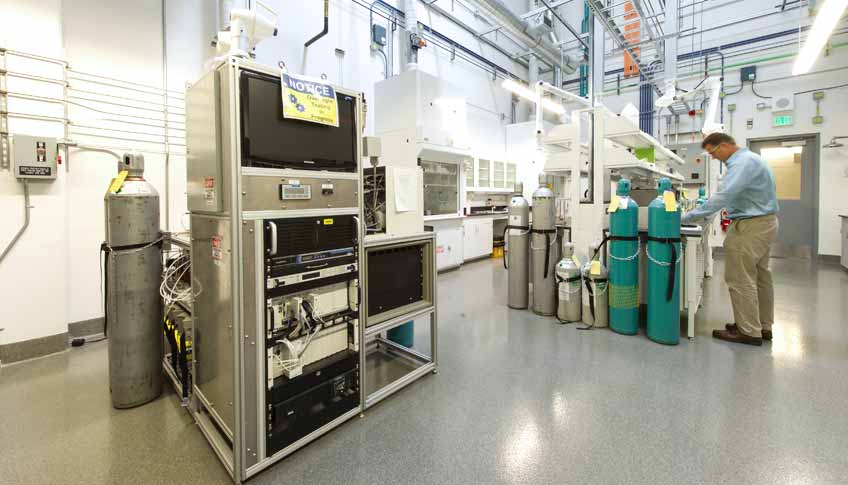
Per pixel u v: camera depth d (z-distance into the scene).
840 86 5.25
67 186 2.50
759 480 1.28
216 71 1.27
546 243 3.09
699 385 1.94
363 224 1.69
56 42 2.35
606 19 3.90
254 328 1.32
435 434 1.57
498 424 1.63
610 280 2.75
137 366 1.79
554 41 6.35
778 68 5.63
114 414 1.74
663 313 2.48
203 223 1.47
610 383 1.98
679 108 6.30
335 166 1.54
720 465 1.36
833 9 2.52
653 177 4.10
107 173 2.68
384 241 1.82
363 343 1.71
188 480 1.33
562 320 2.98
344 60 4.41
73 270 2.57
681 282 2.60
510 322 2.99
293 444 1.44
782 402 1.77
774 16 5.59
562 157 3.17
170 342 1.99
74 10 2.51
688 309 2.60
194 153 1.48
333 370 1.58
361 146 1.65
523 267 3.30
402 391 1.93
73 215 2.55
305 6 3.99
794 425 1.59
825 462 1.36
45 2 2.30
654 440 1.51
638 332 2.74
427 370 2.07
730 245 2.49
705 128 3.60
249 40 1.61
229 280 1.27
